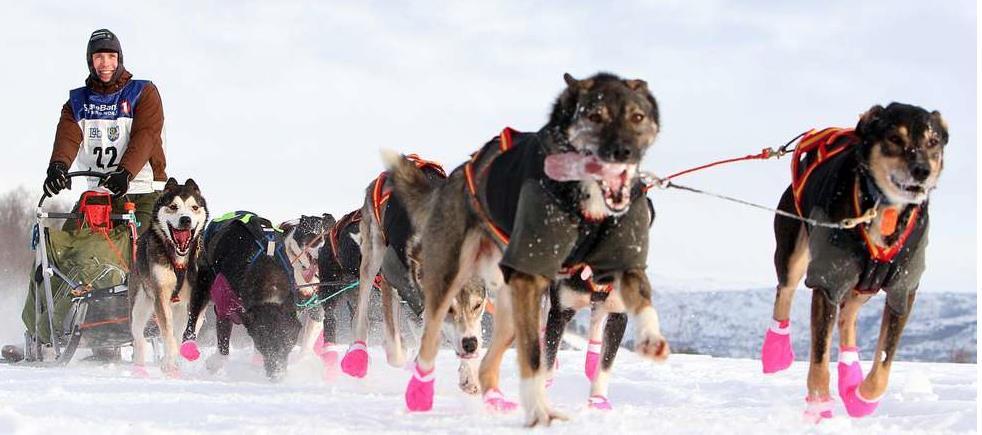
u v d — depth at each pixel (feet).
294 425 18.80
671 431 17.75
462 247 21.40
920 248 21.25
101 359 40.65
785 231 24.64
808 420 20.63
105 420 19.40
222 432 17.67
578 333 46.57
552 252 18.99
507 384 30.35
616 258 19.33
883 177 20.80
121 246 38.99
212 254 36.01
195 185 36.45
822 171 22.18
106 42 38.63
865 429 18.51
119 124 38.88
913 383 27.99
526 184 19.29
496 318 22.17
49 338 38.65
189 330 36.09
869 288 21.39
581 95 19.11
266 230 36.29
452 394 27.48
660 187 20.90
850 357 22.62
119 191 36.73
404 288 26.58
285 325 34.60
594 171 18.53
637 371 36.01
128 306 37.27
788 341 25.88
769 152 25.02
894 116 20.81
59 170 36.99
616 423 18.53
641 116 18.98
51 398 23.31
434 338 21.77
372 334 39.52
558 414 18.78
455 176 21.77
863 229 20.95
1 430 17.19
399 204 26.73
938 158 20.75
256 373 36.55
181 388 26.66
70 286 37.58
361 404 22.76
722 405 25.95
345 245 35.73
